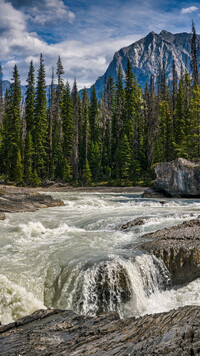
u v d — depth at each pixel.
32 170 59.16
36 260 10.59
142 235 13.19
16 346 5.11
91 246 11.99
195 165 31.52
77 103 75.94
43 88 63.56
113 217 18.34
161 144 62.19
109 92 86.88
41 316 6.63
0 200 22.27
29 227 15.85
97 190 45.31
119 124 67.31
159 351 4.31
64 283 9.13
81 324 6.07
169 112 60.16
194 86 54.09
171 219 16.80
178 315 5.91
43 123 62.72
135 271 9.52
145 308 8.81
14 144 57.91
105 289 8.83
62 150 65.94
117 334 5.33
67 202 28.42
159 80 75.88
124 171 55.50
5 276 8.99
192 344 4.36
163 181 33.66
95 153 64.00
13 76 61.22
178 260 10.44
